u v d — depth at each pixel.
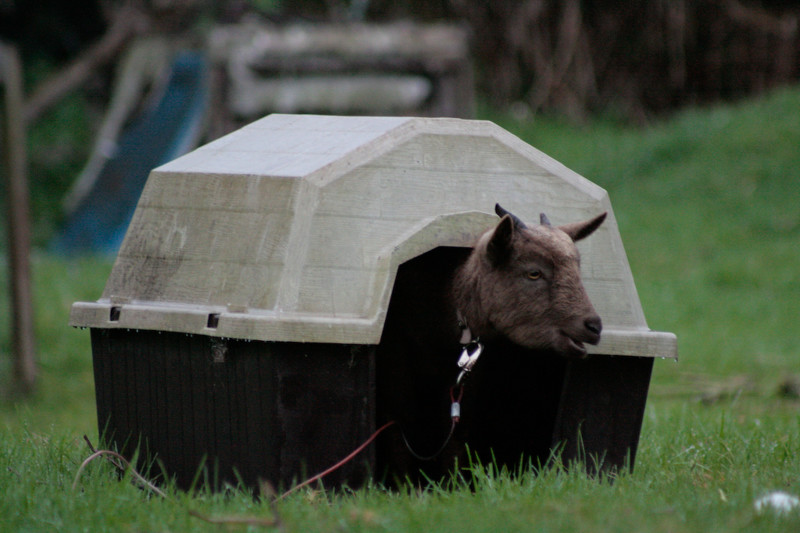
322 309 9.13
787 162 34.12
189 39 37.47
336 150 9.90
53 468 9.88
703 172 34.91
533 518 7.76
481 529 7.42
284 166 9.84
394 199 9.75
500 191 10.27
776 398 16.95
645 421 13.01
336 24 37.03
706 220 31.75
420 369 10.46
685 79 44.62
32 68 41.72
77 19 42.91
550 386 10.49
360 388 9.05
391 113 31.61
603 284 10.32
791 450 10.66
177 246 9.96
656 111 44.78
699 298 25.14
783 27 43.41
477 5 44.12
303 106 30.83
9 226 19.52
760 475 9.60
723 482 9.33
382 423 10.57
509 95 44.41
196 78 36.16
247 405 9.08
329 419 9.03
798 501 8.27
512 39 44.19
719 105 42.09
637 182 35.84
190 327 9.28
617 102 44.97
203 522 7.98
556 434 9.88
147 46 37.62
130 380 10.05
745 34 43.88
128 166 34.59
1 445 10.66
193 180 10.17
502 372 10.95
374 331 8.98
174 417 9.70
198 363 9.42
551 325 9.27
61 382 19.77
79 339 21.61
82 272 26.50
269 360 8.91
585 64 44.62
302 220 9.27
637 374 10.06
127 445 10.12
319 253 9.27
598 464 9.95
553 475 9.21
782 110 38.06
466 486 9.06
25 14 42.06
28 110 35.09
